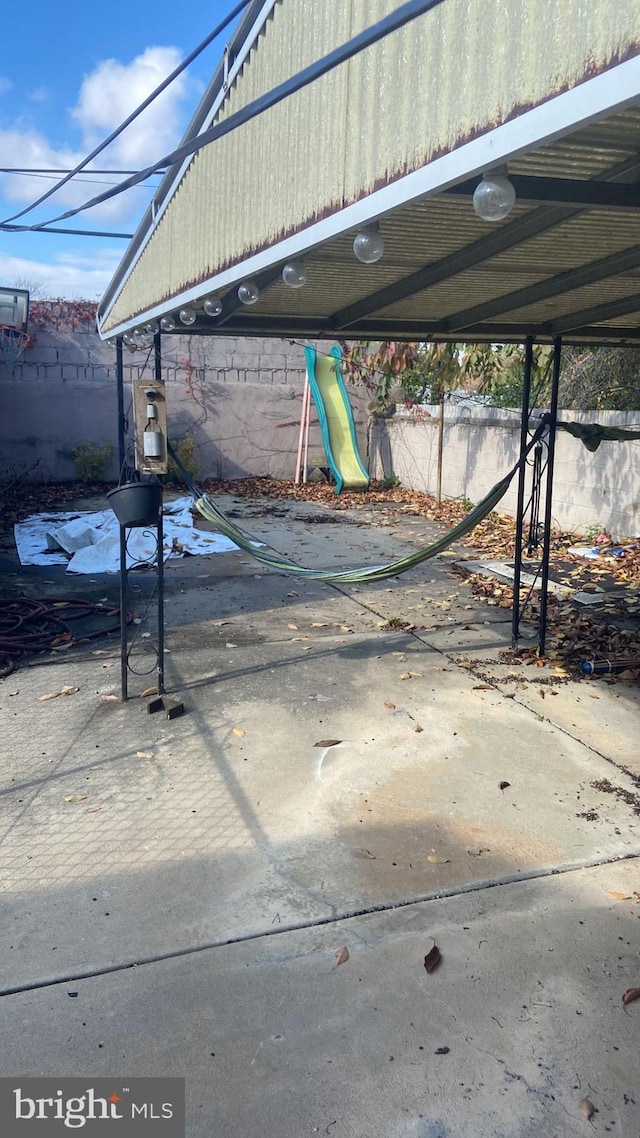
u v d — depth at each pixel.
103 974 2.46
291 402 14.62
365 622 6.18
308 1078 2.10
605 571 7.57
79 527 8.75
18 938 2.62
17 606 6.38
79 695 4.69
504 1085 2.08
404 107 1.95
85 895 2.85
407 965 2.51
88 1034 2.23
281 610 6.50
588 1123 1.98
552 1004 2.36
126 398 13.68
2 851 3.12
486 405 11.37
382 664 5.22
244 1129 1.95
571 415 9.39
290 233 2.62
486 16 1.63
